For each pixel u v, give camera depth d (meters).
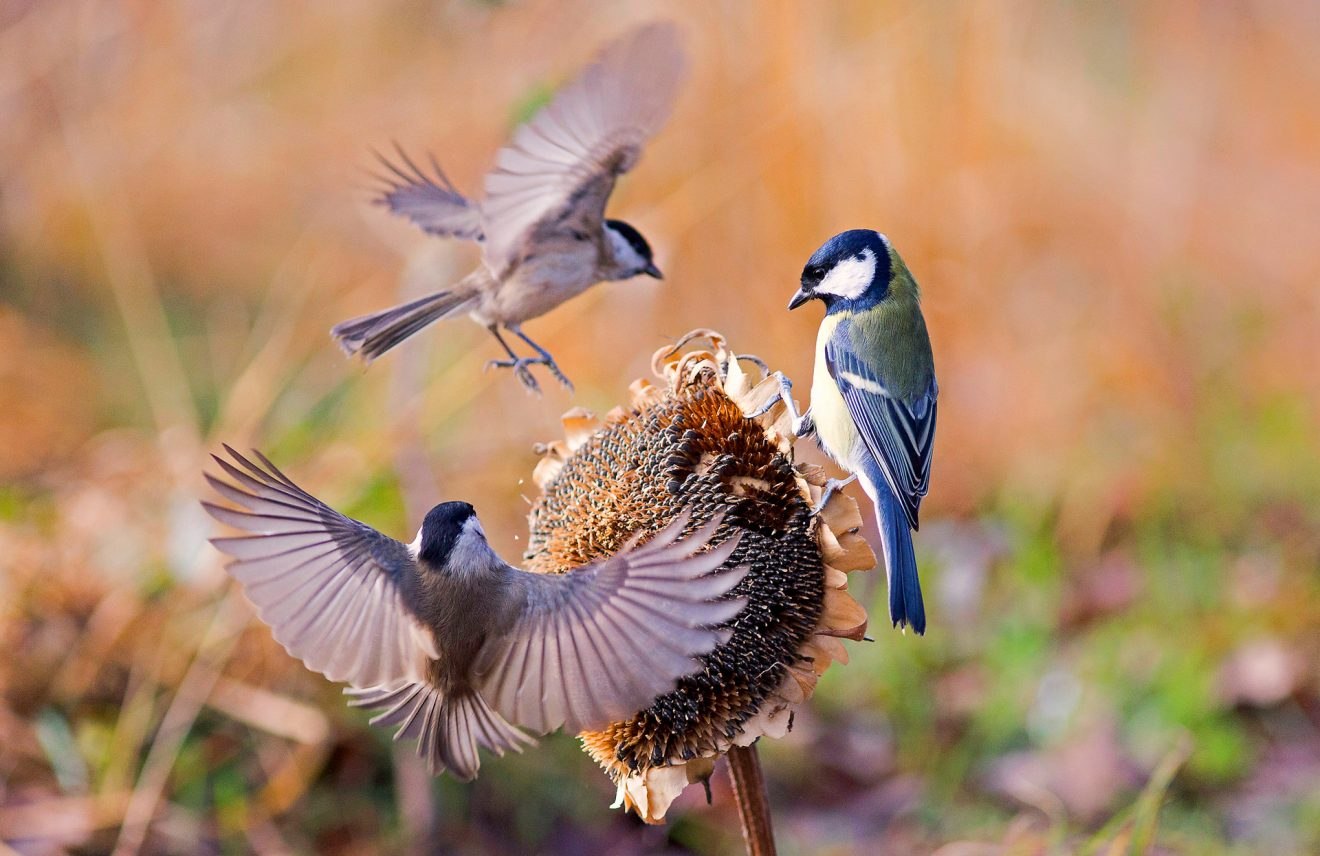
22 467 13.17
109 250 16.09
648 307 13.05
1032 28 15.34
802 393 12.91
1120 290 14.29
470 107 14.78
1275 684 11.02
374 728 10.30
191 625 10.50
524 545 11.72
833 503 6.29
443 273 13.24
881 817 10.30
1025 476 13.21
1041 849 9.16
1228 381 14.22
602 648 5.39
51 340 15.55
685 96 13.31
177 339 15.69
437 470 12.11
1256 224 15.38
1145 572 12.34
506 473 12.20
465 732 5.71
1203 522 12.86
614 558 5.61
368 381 13.17
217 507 5.62
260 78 17.09
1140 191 14.84
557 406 12.82
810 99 13.24
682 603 5.34
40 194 16.70
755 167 13.11
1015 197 14.06
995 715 10.93
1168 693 10.95
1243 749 10.59
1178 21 16.17
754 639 6.16
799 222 13.12
